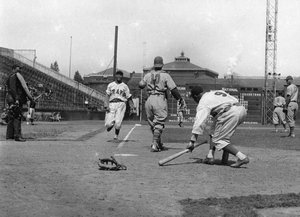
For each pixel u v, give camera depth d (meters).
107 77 68.00
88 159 7.12
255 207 3.88
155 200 4.15
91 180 5.15
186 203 3.99
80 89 44.47
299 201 4.05
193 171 6.04
